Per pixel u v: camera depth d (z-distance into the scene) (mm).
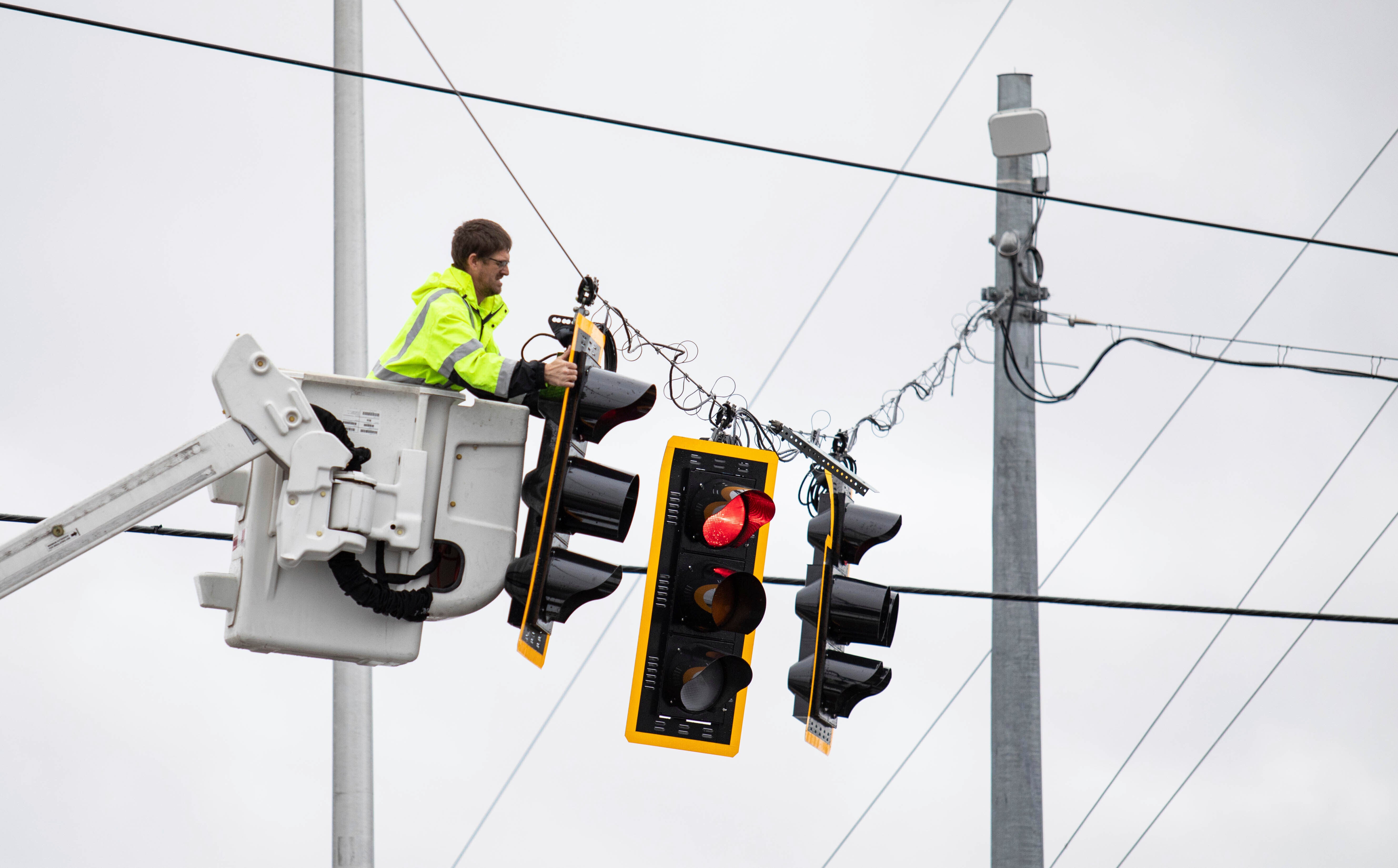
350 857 34844
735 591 26578
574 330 25406
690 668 26469
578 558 24531
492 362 24641
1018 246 48312
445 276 25734
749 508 26406
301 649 23828
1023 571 46062
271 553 23672
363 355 36000
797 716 31469
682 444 26906
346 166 36781
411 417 24375
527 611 23781
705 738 26484
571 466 24812
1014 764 44438
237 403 23203
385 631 24141
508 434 24859
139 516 23156
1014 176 49188
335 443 23375
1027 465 47094
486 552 24578
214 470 23234
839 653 30547
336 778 35344
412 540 23719
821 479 35094
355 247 36406
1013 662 45062
